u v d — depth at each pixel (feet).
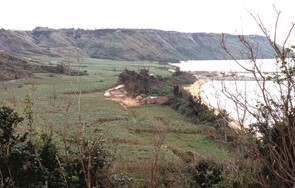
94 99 248.52
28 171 38.42
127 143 134.72
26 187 38.45
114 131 151.84
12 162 37.88
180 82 331.98
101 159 37.58
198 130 155.02
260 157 15.33
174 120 181.78
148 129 163.63
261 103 16.29
